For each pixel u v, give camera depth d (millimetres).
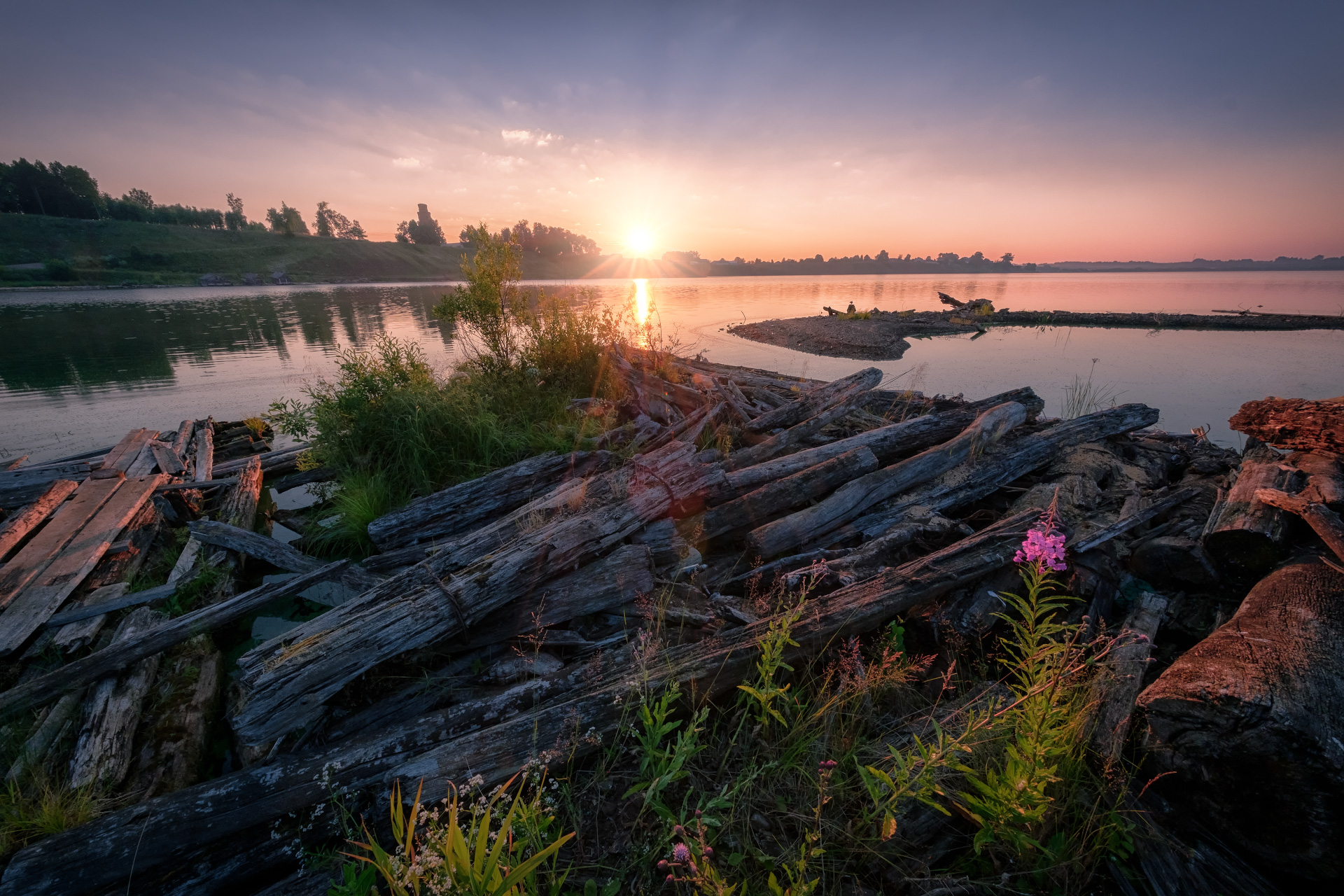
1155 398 12430
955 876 2248
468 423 7379
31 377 16328
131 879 2336
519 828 2207
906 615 3811
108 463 7941
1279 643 2473
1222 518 3846
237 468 8430
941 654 3578
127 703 3582
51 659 4172
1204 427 10195
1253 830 2188
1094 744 2586
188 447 9383
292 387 14711
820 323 29938
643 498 4637
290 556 5250
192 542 5602
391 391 7414
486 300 10477
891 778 2242
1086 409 11727
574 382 10398
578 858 2385
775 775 2715
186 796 2537
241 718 2902
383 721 3326
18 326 30578
